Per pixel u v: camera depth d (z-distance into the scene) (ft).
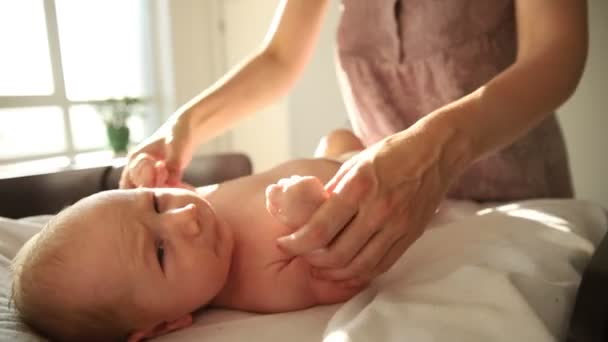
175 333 1.89
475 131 1.75
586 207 2.43
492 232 2.09
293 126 6.08
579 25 2.06
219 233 2.03
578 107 3.73
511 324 1.48
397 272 1.99
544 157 2.77
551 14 2.06
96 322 1.85
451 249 2.02
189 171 3.83
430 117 1.76
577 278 1.85
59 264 1.80
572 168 3.84
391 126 2.96
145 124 8.01
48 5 6.78
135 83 7.96
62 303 1.79
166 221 1.92
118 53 7.86
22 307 1.80
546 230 2.08
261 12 7.22
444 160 1.68
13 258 2.16
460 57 2.67
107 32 7.68
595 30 3.54
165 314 1.91
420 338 1.42
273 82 3.10
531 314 1.51
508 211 2.37
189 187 2.55
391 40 2.87
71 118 7.16
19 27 6.64
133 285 1.85
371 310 1.56
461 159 1.74
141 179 2.34
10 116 6.58
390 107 2.96
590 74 3.62
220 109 2.86
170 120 2.73
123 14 7.79
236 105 2.94
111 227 1.88
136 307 1.87
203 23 7.90
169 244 1.91
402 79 2.90
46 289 1.78
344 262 1.59
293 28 3.14
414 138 1.67
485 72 2.67
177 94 7.75
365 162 1.60
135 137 7.98
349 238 1.54
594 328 1.45
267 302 2.03
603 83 3.58
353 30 3.05
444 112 1.77
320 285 1.93
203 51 7.97
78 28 7.30
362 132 3.21
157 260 1.89
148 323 1.91
